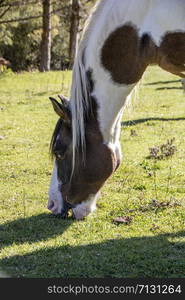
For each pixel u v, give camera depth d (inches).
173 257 237.6
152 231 270.1
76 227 276.4
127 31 256.1
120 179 368.2
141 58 259.3
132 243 252.8
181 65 259.8
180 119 584.7
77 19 1364.4
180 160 416.8
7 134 527.2
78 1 1354.6
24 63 1755.7
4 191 343.9
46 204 316.5
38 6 1563.7
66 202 282.5
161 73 1007.6
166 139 494.0
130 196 328.8
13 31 1668.3
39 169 396.2
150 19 254.1
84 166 269.7
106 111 267.1
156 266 227.9
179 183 356.5
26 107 683.4
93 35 260.5
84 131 266.5
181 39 251.6
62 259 236.2
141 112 626.2
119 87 264.2
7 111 657.6
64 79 979.3
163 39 253.8
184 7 247.3
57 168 281.1
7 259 237.6
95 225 280.1
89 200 280.2
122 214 295.6
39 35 1697.8
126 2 255.3
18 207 311.4
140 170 391.5
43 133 531.2
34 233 270.8
